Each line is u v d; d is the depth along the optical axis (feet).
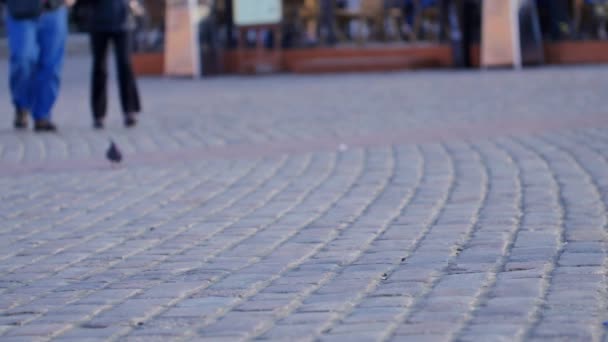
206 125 71.67
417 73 117.70
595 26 123.85
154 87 111.34
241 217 38.93
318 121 71.36
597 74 103.86
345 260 31.09
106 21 70.95
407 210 38.60
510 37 121.49
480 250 31.32
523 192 41.14
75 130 71.31
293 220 37.76
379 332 23.58
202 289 28.50
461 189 42.50
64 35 70.79
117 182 48.39
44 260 33.55
